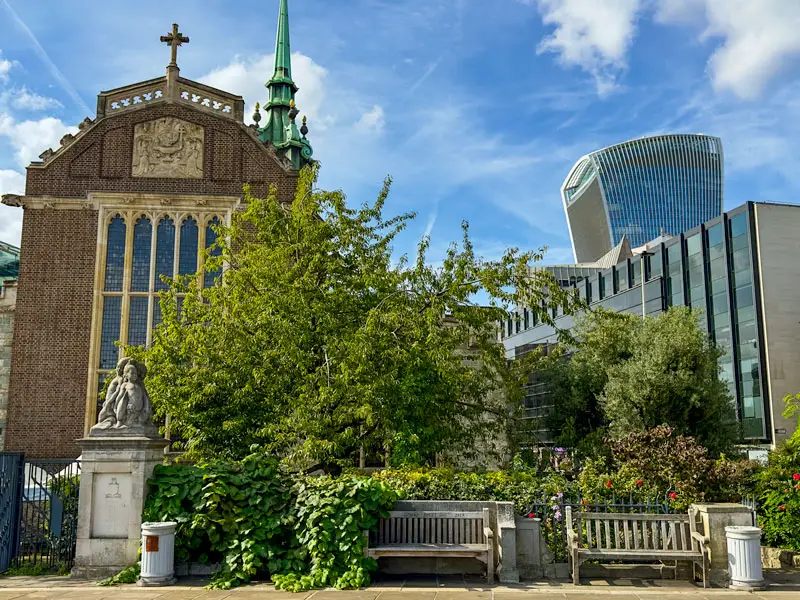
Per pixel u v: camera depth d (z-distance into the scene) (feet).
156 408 59.36
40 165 88.84
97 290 86.79
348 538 35.76
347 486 37.17
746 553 34.71
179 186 89.92
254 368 55.98
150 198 88.69
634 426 86.53
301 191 67.15
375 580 36.22
